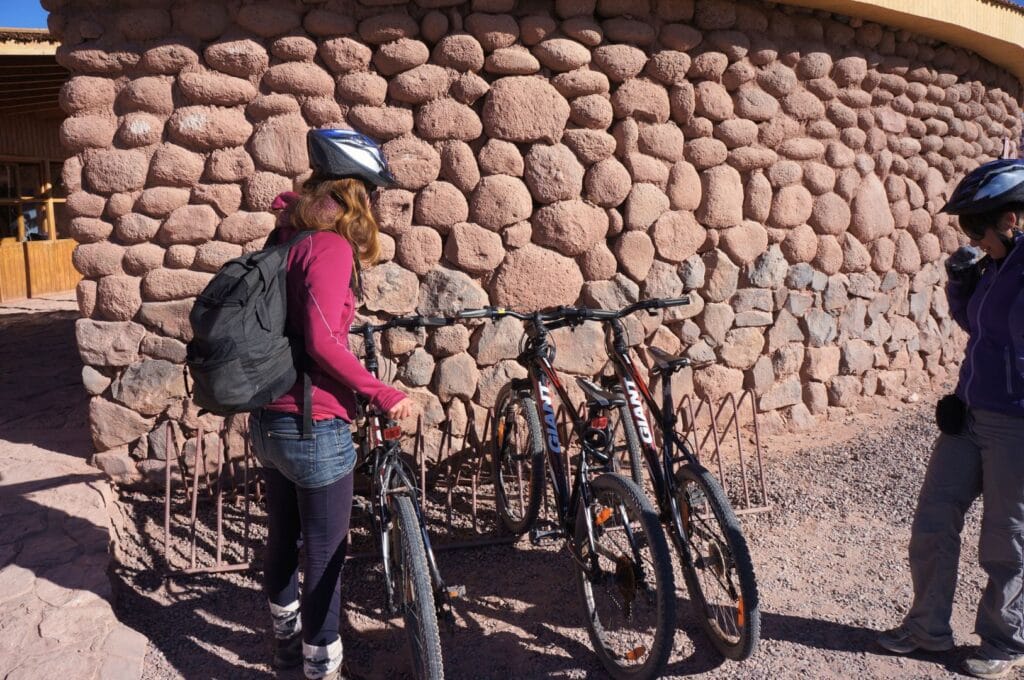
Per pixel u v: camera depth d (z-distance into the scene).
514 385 3.84
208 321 2.26
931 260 6.02
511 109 4.32
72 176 4.08
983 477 2.77
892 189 5.62
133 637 3.00
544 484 3.76
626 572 2.72
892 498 4.27
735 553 2.66
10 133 11.43
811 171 5.17
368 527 3.95
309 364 2.46
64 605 3.08
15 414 5.45
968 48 6.02
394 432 2.68
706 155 4.79
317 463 2.49
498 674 2.91
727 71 4.80
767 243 5.08
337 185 2.50
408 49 4.18
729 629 2.92
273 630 3.17
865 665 2.90
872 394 5.73
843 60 5.20
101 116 4.07
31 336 8.60
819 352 5.38
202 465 4.29
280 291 2.39
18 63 7.69
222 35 4.08
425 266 4.36
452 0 4.23
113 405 4.23
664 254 4.75
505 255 4.46
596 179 4.53
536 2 4.40
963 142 6.16
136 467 4.28
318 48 4.16
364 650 3.07
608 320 3.39
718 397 5.08
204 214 4.12
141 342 4.19
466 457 4.54
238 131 4.11
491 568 3.69
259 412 2.50
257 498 4.22
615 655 2.89
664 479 2.91
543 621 3.25
